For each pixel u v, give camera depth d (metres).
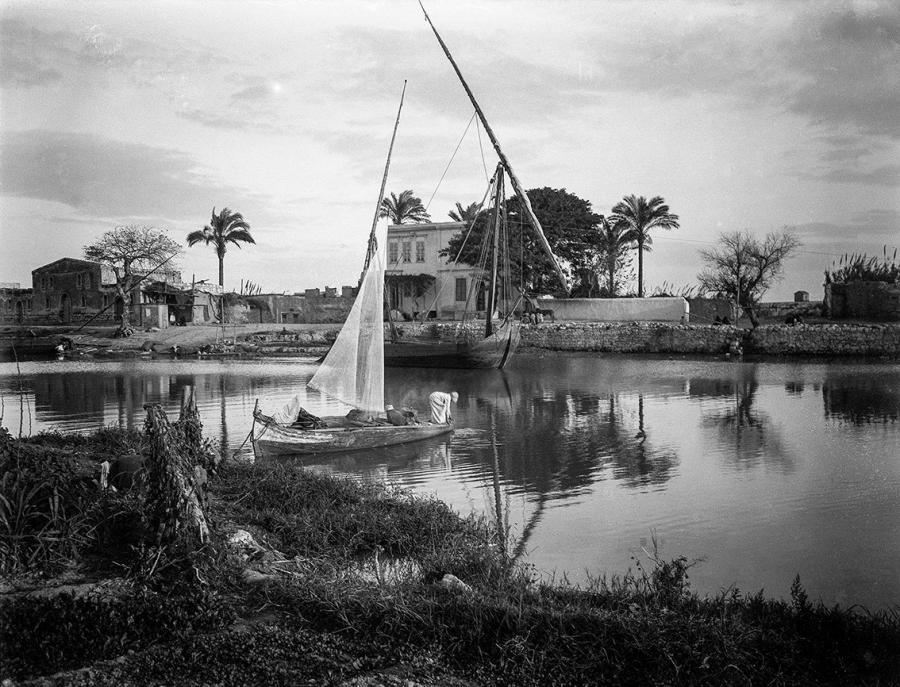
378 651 6.04
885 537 10.75
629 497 13.30
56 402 27.30
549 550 10.20
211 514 8.69
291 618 6.63
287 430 16.94
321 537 9.49
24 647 5.67
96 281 70.38
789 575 9.17
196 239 75.56
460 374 40.28
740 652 6.04
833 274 54.69
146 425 7.96
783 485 14.14
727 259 56.38
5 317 72.00
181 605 6.50
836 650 6.30
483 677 5.72
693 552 10.12
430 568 8.52
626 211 66.06
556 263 42.44
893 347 48.03
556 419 23.34
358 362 19.72
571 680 5.69
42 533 7.48
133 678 5.42
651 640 6.11
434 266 66.69
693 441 19.14
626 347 54.72
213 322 70.75
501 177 43.44
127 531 8.18
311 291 81.81
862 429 20.73
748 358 48.28
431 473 15.39
